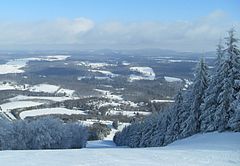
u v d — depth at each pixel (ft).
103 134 424.05
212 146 69.92
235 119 106.83
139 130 234.58
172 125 150.51
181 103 151.23
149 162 45.88
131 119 516.32
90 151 56.13
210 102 120.26
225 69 116.78
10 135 171.42
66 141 195.72
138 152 55.36
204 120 121.49
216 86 118.32
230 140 82.84
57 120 197.98
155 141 177.17
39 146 181.27
